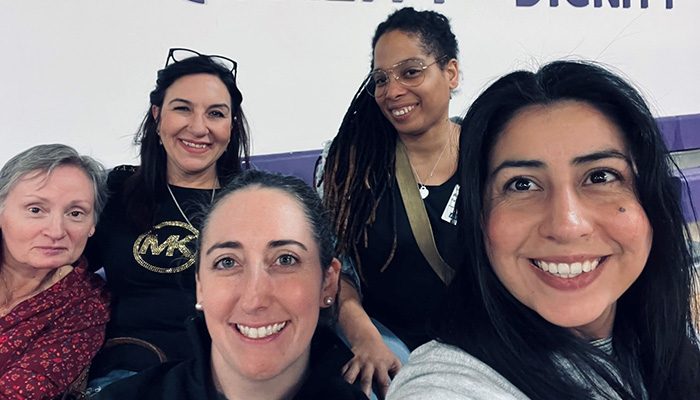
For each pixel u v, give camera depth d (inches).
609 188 31.1
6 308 58.5
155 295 65.6
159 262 66.2
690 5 104.4
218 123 71.2
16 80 71.1
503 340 32.2
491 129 32.2
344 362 45.4
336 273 47.2
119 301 65.4
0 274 59.5
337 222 67.4
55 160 59.0
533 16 94.3
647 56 102.5
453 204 66.7
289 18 81.6
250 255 41.5
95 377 60.2
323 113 84.7
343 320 60.9
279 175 46.1
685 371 35.1
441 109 68.5
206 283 42.3
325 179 70.6
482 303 33.5
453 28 89.9
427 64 67.6
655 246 33.5
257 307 40.4
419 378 32.0
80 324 58.5
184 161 69.9
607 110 30.9
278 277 41.8
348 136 70.6
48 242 57.4
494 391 30.4
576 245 30.1
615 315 36.1
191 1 77.0
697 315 37.2
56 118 73.2
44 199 57.6
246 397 43.8
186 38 77.4
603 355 33.5
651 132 31.2
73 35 72.9
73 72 73.3
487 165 32.5
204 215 45.1
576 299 31.0
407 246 66.4
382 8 86.0
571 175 30.6
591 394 31.8
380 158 68.8
